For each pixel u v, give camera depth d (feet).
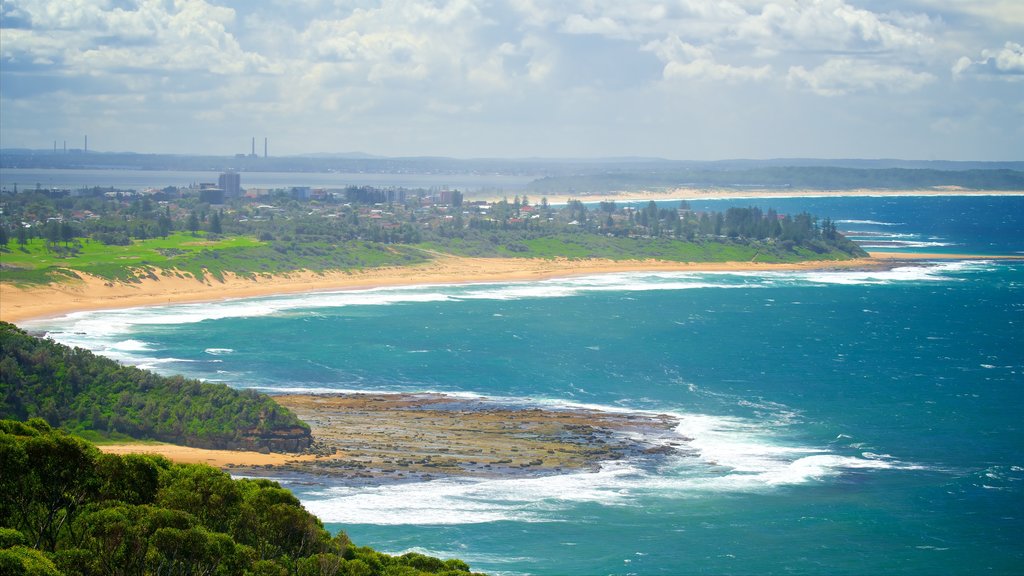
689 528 388.37
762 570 354.74
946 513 412.16
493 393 592.60
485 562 351.46
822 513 408.05
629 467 456.04
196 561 236.84
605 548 367.25
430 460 456.45
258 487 292.40
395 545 360.28
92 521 238.89
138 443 460.14
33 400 469.16
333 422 516.32
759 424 534.37
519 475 440.45
